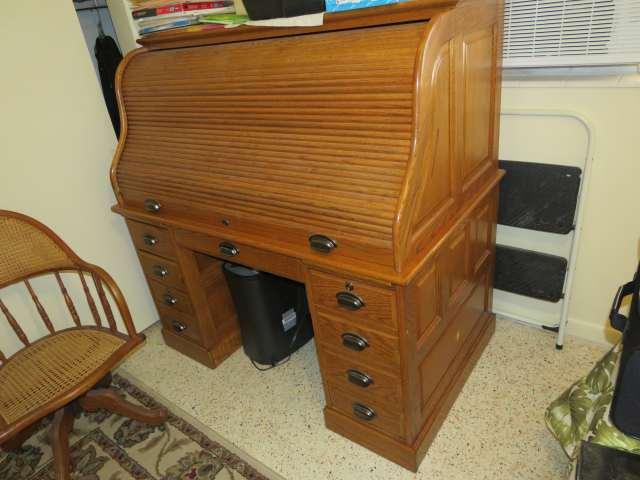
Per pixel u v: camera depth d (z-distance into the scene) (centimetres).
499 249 176
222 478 144
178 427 166
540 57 143
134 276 209
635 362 94
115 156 165
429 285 121
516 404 156
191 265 172
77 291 188
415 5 97
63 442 149
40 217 172
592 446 98
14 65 156
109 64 214
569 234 163
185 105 142
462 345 160
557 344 175
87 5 221
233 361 194
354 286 114
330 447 150
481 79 124
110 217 194
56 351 151
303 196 115
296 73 114
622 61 133
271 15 124
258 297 170
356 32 108
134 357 204
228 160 132
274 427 160
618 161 144
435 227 116
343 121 107
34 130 164
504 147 163
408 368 120
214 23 142
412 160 97
